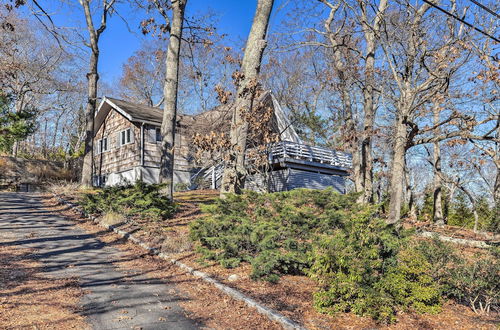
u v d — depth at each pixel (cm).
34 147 4941
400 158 1395
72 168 3547
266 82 2939
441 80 1253
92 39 2367
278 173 2489
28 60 3409
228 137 1449
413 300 668
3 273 778
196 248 932
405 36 1405
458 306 730
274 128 2595
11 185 3142
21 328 520
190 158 2691
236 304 668
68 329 530
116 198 1448
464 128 1200
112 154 2891
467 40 1173
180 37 1655
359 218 702
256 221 1034
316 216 980
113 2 2369
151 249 1030
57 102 4519
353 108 2330
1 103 1919
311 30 1800
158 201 1382
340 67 1822
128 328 547
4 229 1228
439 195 2142
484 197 2373
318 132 2922
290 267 873
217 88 1393
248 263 920
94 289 720
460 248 1222
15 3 1313
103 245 1108
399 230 830
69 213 1608
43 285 721
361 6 1395
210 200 1934
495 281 695
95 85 2389
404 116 1348
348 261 646
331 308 637
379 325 600
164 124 1609
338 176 2758
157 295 704
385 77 1541
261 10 1469
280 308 646
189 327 564
